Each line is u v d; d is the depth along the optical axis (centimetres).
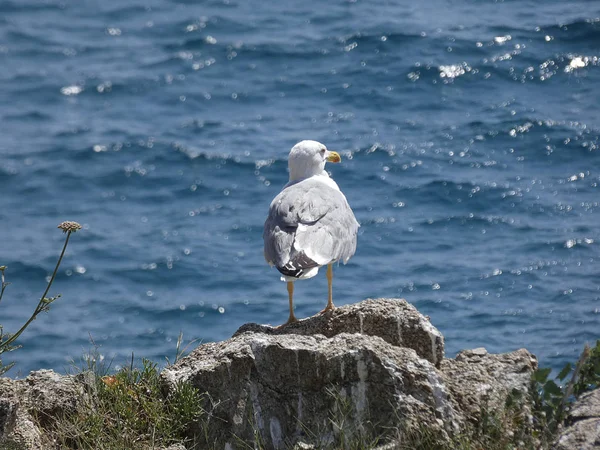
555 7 3697
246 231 2566
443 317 1994
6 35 4025
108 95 3462
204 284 2327
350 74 3366
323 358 710
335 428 697
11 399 696
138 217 2691
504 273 2158
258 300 2220
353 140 2912
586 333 1858
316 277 2230
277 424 719
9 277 2416
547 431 681
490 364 755
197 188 2802
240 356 730
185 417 727
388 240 2367
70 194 2838
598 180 2594
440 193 2570
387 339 779
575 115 2944
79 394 753
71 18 4156
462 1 3856
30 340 2125
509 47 3400
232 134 3080
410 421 683
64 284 2384
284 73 3447
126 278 2384
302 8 3969
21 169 2967
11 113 3372
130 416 735
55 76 3638
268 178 2820
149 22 4028
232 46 3691
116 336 2136
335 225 863
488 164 2712
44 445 713
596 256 2208
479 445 680
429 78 3262
